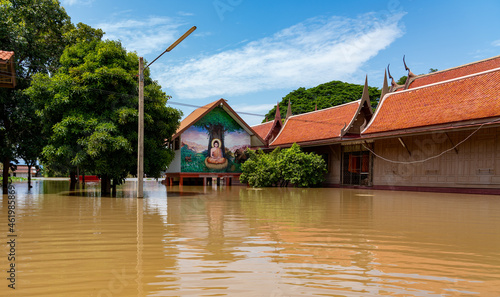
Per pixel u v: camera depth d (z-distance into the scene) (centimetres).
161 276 404
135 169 1814
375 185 2503
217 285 374
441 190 2097
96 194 1777
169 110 1825
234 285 374
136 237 627
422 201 1420
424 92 2383
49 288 363
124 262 462
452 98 2142
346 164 2786
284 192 2048
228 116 3048
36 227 730
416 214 976
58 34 2462
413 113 2283
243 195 1758
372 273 418
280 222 817
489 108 1850
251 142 3228
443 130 1989
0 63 1244
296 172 2659
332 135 2731
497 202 1376
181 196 1661
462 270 431
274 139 3416
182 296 342
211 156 2955
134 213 976
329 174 2917
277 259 480
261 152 2919
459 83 2198
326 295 346
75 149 1645
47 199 1443
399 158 2345
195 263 457
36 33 2291
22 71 2086
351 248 547
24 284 376
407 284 380
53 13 2358
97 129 1566
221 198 1546
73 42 2392
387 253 515
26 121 2014
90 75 1611
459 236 647
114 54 1752
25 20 2189
